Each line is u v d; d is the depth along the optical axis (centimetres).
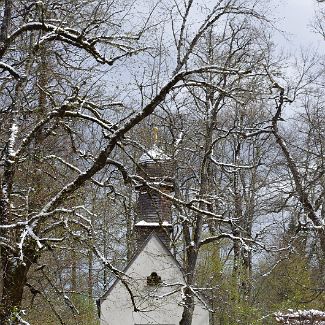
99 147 1645
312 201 3070
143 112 1342
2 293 1271
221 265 3011
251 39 2500
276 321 2748
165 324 2738
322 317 2361
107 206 2206
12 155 1337
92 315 2473
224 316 2945
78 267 1872
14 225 1210
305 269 3197
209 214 1573
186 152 2600
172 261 2833
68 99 1401
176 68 2095
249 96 1596
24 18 1431
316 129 3073
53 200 1323
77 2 1446
